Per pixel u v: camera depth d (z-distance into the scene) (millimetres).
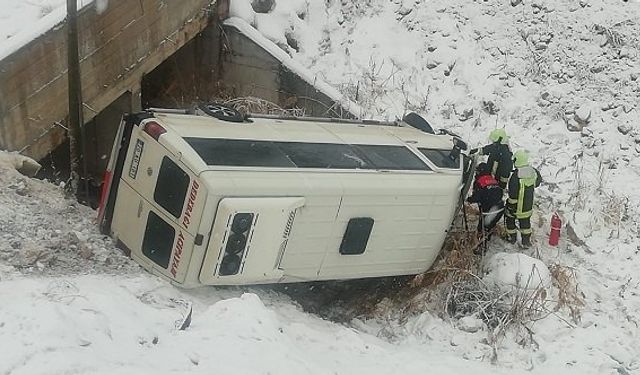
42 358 4508
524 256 8945
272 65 12836
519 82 13172
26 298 5613
